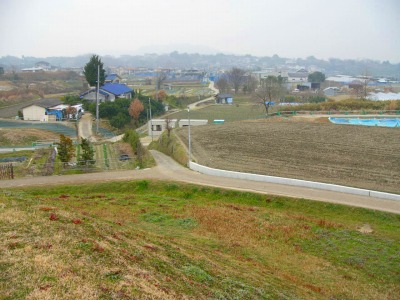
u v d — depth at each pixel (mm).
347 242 19141
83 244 12570
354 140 38500
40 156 38312
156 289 10766
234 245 18125
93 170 31547
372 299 14914
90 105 68375
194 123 54781
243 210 22812
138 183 26906
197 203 24094
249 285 13258
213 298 11375
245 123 49125
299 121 48844
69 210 17266
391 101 59156
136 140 41531
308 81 138500
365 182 26516
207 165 30844
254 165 30844
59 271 10602
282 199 23969
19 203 16172
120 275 11109
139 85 128625
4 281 9938
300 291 14320
